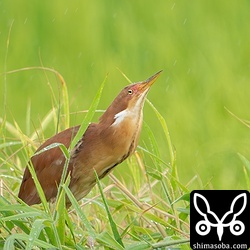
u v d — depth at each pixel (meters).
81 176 12.53
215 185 17.06
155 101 22.33
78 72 24.86
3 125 13.64
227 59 24.50
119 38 26.31
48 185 12.54
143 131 20.62
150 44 25.70
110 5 28.19
